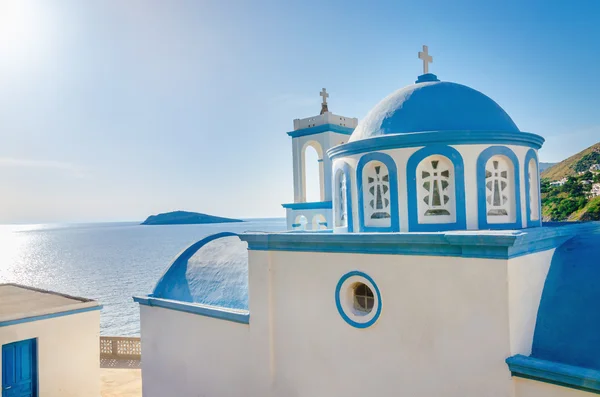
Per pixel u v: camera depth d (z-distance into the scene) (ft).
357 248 23.57
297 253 26.16
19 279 174.29
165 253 275.80
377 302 22.82
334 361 24.50
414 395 21.50
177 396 32.76
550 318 20.04
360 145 27.02
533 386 18.53
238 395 29.01
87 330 41.42
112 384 47.06
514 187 25.41
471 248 19.83
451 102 27.09
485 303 19.44
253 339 27.96
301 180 58.80
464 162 24.64
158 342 34.19
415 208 25.16
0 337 36.01
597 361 17.71
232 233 39.58
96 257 265.13
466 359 19.95
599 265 20.54
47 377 38.55
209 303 31.76
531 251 20.66
